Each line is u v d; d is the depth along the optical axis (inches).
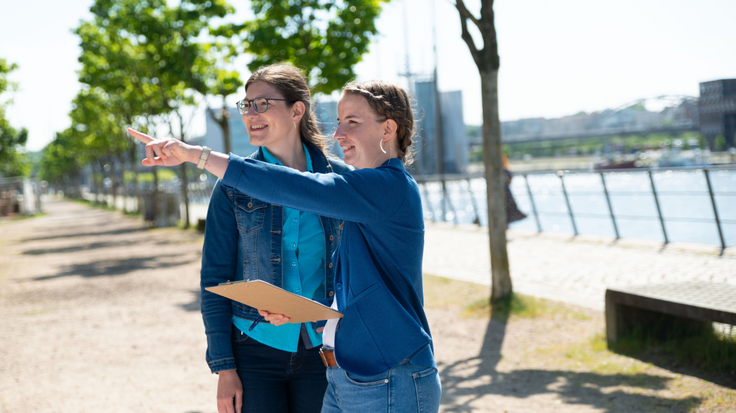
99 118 1279.5
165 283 390.6
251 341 85.0
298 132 93.0
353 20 451.8
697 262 317.7
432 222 651.5
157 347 236.7
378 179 65.2
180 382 193.2
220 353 83.4
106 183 2802.7
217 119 614.9
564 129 4124.0
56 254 620.7
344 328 67.9
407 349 65.8
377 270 67.7
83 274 456.1
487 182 262.8
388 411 66.2
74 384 195.0
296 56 458.6
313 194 60.6
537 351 200.1
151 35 596.1
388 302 66.6
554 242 434.0
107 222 1125.1
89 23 817.5
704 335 181.5
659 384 161.0
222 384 83.7
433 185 682.8
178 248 589.0
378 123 70.8
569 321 229.5
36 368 215.5
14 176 2299.5
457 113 2203.5
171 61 607.5
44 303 345.4
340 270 72.5
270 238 84.7
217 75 608.1
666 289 189.9
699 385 157.1
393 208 65.7
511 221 512.1
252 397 84.8
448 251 441.7
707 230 412.5
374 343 66.3
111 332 265.1
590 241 420.2
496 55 250.5
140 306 320.5
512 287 267.3
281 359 85.5
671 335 192.5
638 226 459.8
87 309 320.2
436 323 246.7
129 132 63.5
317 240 87.7
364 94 70.6
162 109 762.2
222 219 85.7
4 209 1654.8
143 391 185.6
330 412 73.4
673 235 415.5
